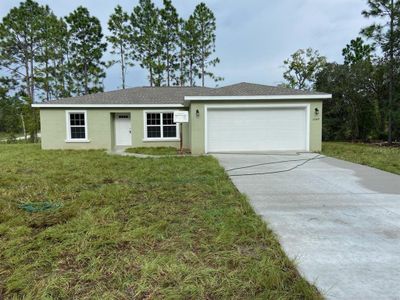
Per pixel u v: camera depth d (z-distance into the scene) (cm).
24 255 266
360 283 216
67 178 625
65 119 1327
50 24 2514
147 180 599
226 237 300
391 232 315
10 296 207
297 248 277
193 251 274
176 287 214
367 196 466
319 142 1097
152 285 217
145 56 2708
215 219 357
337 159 901
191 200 448
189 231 322
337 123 1978
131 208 407
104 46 2689
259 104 1088
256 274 228
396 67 1501
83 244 288
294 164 806
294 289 210
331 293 204
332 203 427
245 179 609
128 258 259
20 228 331
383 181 579
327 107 1997
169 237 307
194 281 221
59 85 2647
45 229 333
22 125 2658
